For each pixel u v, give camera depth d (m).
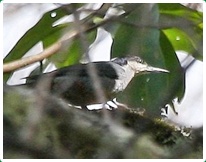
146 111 7.61
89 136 6.54
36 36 7.74
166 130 6.96
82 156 6.48
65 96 8.26
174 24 7.73
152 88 8.07
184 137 6.90
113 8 7.55
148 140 6.73
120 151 6.52
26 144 6.34
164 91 7.93
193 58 8.02
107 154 6.50
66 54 8.08
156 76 8.05
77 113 6.62
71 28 6.65
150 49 7.98
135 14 7.59
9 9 7.94
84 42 6.43
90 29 7.12
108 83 8.76
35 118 6.40
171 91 7.85
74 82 8.18
